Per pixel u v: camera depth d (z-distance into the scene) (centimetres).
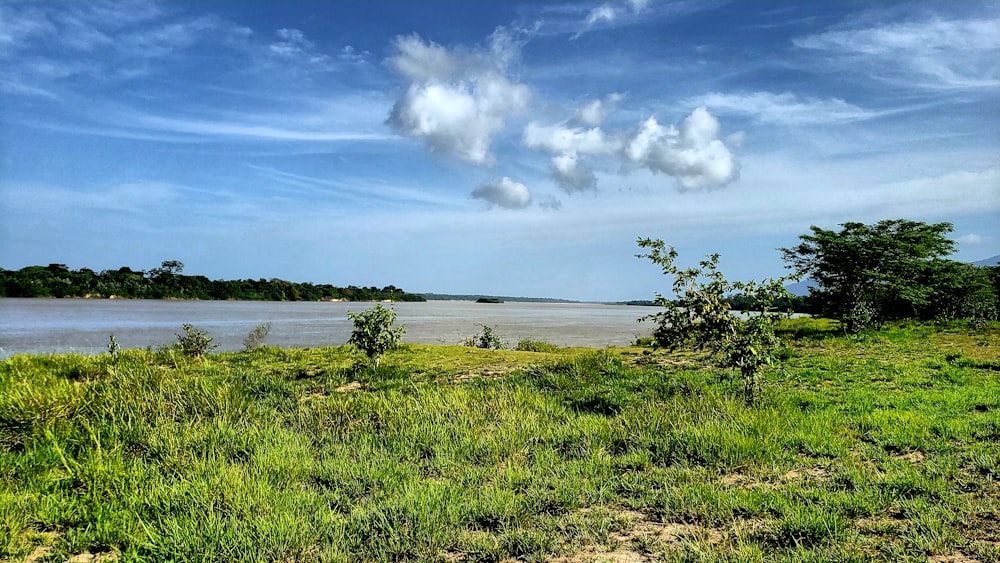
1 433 752
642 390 1185
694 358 1798
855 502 565
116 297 14275
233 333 4372
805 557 451
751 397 1052
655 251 1119
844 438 816
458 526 522
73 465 646
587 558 466
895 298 3109
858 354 1894
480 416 920
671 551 471
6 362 1468
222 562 452
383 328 1538
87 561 463
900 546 477
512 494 591
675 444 772
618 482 644
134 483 595
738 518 546
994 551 462
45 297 13100
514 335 4753
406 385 1271
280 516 518
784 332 2712
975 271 3622
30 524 521
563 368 1469
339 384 1302
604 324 7350
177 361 1655
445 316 9562
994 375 1446
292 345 3300
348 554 463
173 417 860
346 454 723
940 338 2436
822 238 2722
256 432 787
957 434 827
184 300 15675
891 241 2644
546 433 836
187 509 536
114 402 880
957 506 559
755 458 715
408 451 752
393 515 529
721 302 1078
